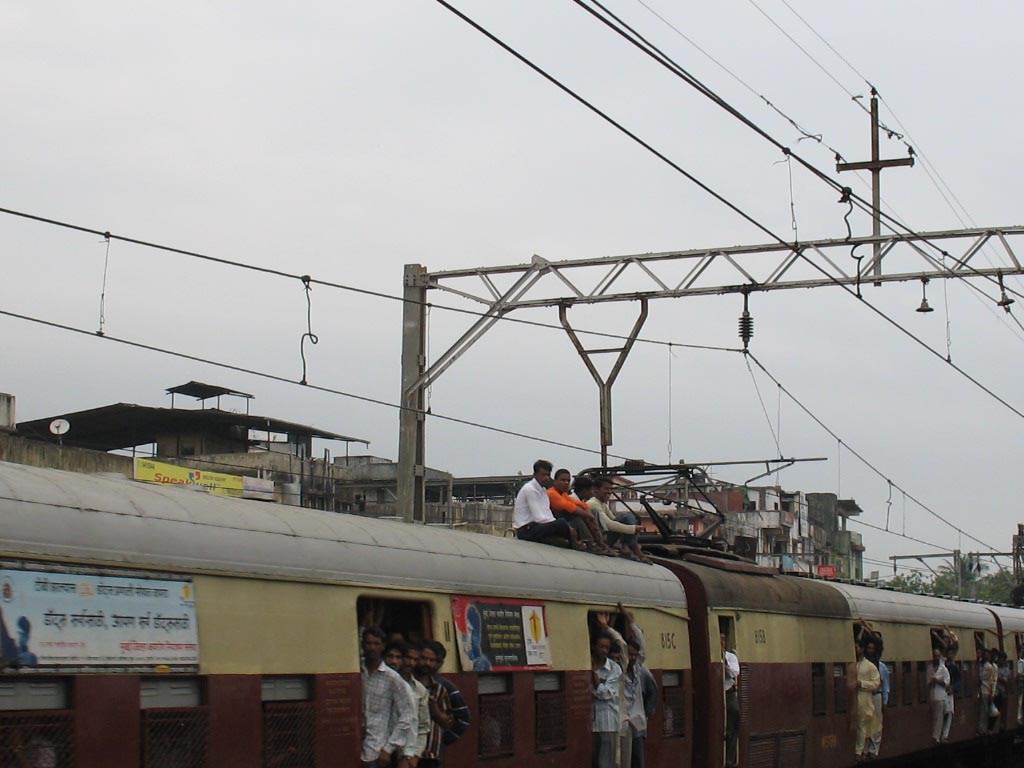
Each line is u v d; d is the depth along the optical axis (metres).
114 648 7.85
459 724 10.68
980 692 27.22
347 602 9.86
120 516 8.18
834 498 79.06
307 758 9.24
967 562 73.50
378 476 45.38
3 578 7.26
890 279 19.06
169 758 8.16
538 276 20.34
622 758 13.53
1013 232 18.69
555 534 14.23
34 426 36.69
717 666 15.74
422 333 20.75
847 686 20.03
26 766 7.22
